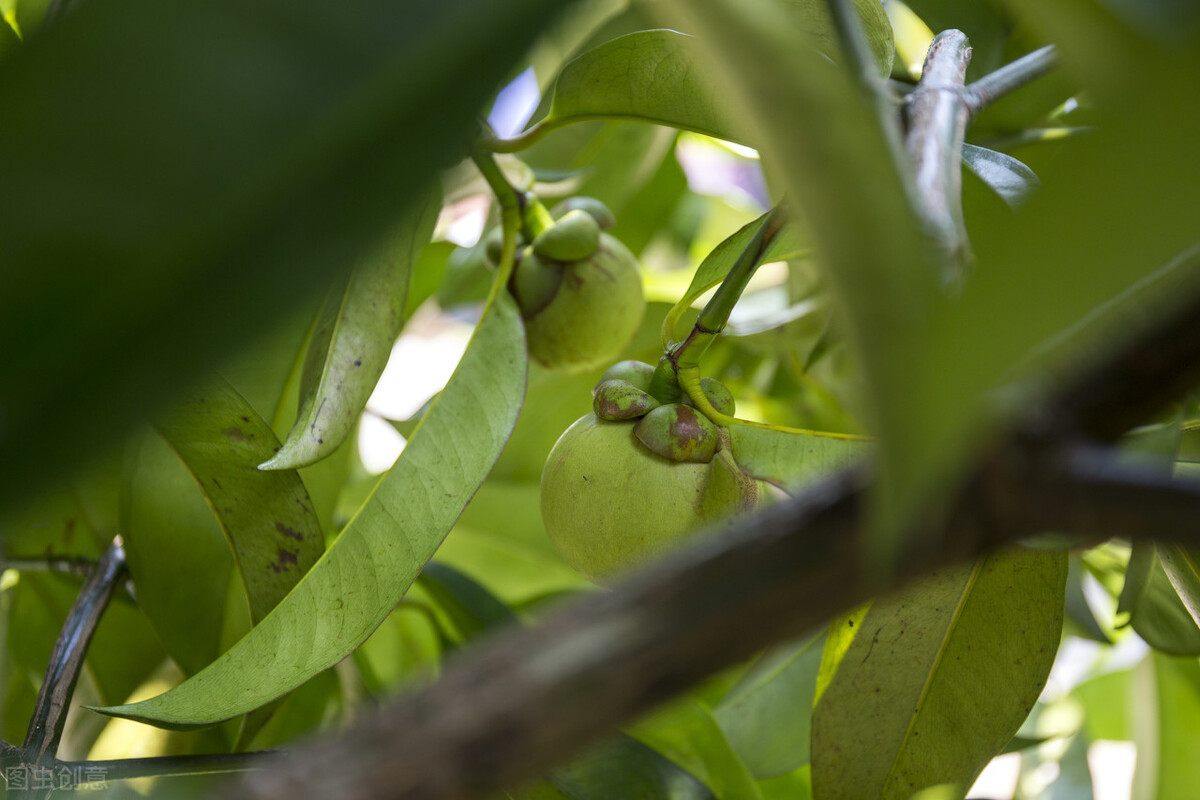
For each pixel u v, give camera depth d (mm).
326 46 180
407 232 457
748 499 431
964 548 193
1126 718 718
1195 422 454
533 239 521
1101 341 198
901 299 165
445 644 589
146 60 167
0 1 499
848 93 173
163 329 159
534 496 665
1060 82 518
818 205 169
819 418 679
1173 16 197
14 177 158
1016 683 449
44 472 150
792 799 586
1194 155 166
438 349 755
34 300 155
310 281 171
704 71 438
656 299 610
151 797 439
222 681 399
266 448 456
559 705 181
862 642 448
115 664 574
